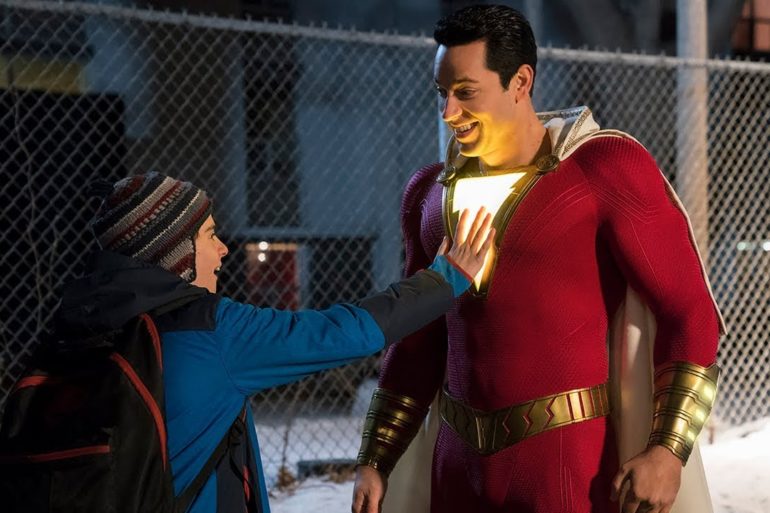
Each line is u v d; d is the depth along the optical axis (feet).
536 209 6.66
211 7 31.53
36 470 5.01
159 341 5.39
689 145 19.10
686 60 18.35
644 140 26.17
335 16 37.27
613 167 6.54
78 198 26.37
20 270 25.35
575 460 6.69
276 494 16.97
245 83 33.42
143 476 5.10
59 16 26.35
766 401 23.18
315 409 27.14
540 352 6.72
